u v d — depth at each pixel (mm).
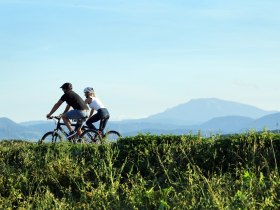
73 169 14391
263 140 13484
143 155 14672
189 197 10266
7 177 14641
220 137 14758
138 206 10641
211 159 13742
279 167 12422
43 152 16344
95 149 15203
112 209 10805
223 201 9242
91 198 11672
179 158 13961
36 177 14188
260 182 9977
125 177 13914
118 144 15445
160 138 15281
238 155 13445
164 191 10430
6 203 12500
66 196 13055
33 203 12242
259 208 9164
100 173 13188
